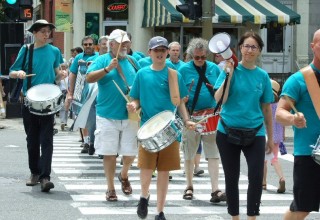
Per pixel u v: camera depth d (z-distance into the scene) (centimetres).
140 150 798
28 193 992
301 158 592
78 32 2691
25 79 1005
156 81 809
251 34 745
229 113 741
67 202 935
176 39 2597
